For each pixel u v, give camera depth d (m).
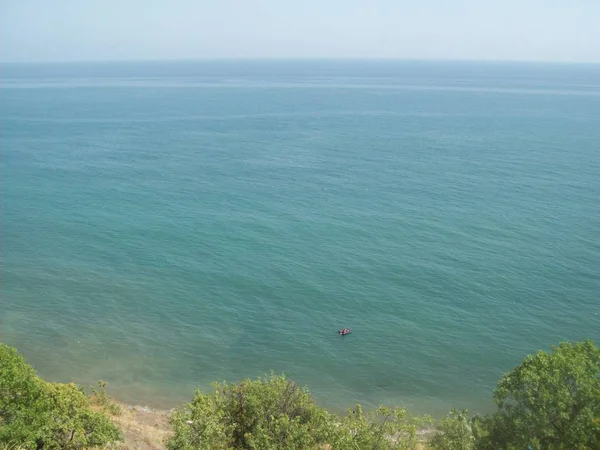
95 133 169.25
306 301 64.06
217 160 132.88
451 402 48.25
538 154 138.00
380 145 154.00
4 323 57.53
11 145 146.50
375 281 68.62
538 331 58.12
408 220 89.62
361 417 30.33
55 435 28.03
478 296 64.94
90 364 51.44
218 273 70.75
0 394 27.48
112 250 77.44
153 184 110.62
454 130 180.75
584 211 92.56
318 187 109.12
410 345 55.91
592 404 25.95
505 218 89.94
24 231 83.62
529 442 26.56
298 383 50.03
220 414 28.61
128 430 38.91
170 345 55.25
